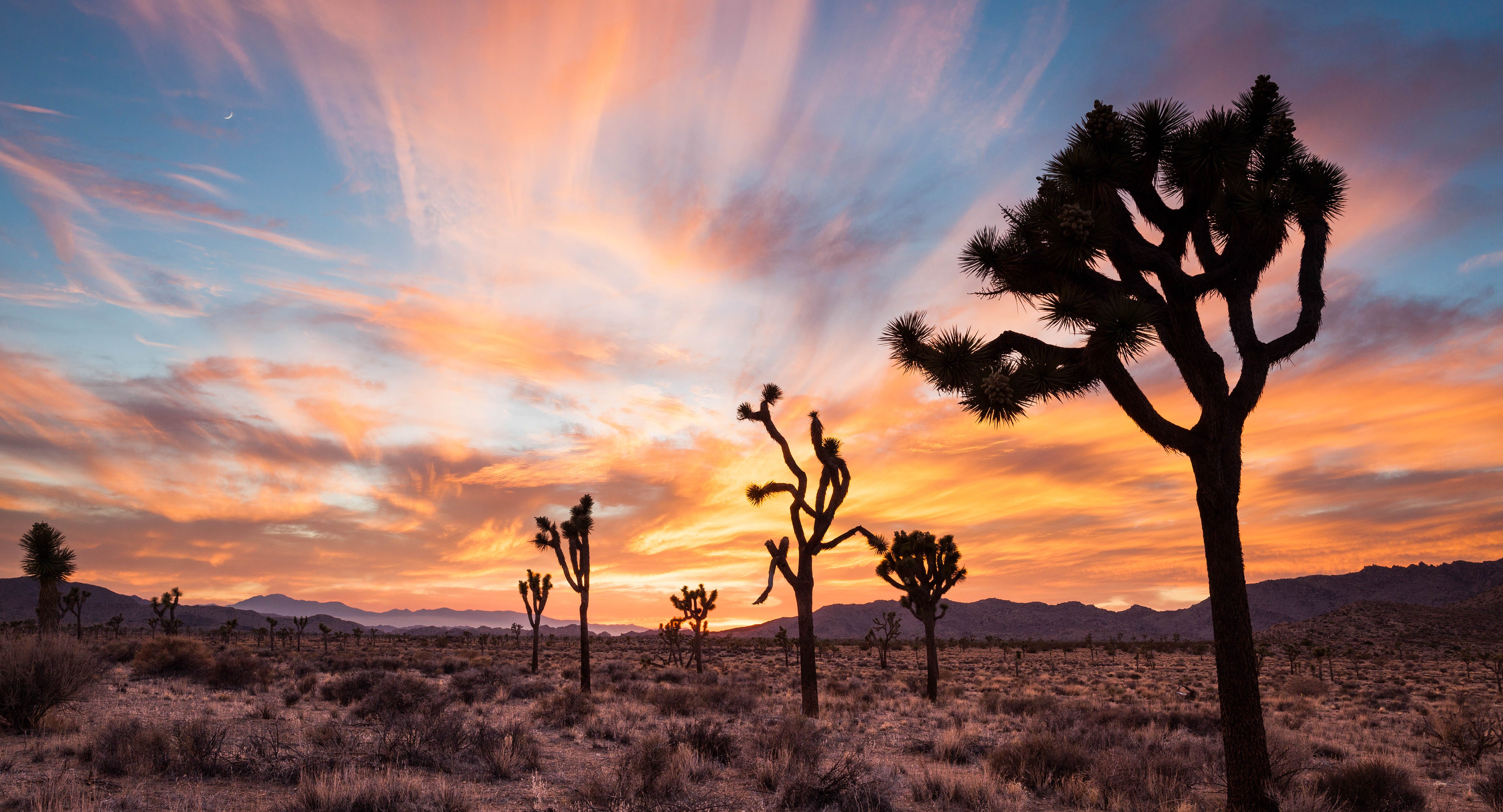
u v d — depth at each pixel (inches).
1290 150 377.7
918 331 420.8
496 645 4175.7
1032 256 380.5
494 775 440.5
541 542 1243.2
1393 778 449.4
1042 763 498.9
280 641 3922.2
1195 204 382.3
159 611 3314.5
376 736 533.6
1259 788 334.3
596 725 683.4
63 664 535.5
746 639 5713.6
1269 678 2218.3
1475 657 3513.8
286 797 349.4
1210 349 363.3
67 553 955.3
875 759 562.3
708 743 550.0
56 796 314.7
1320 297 382.3
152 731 437.4
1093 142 378.9
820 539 949.2
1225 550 352.2
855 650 4606.3
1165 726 793.6
